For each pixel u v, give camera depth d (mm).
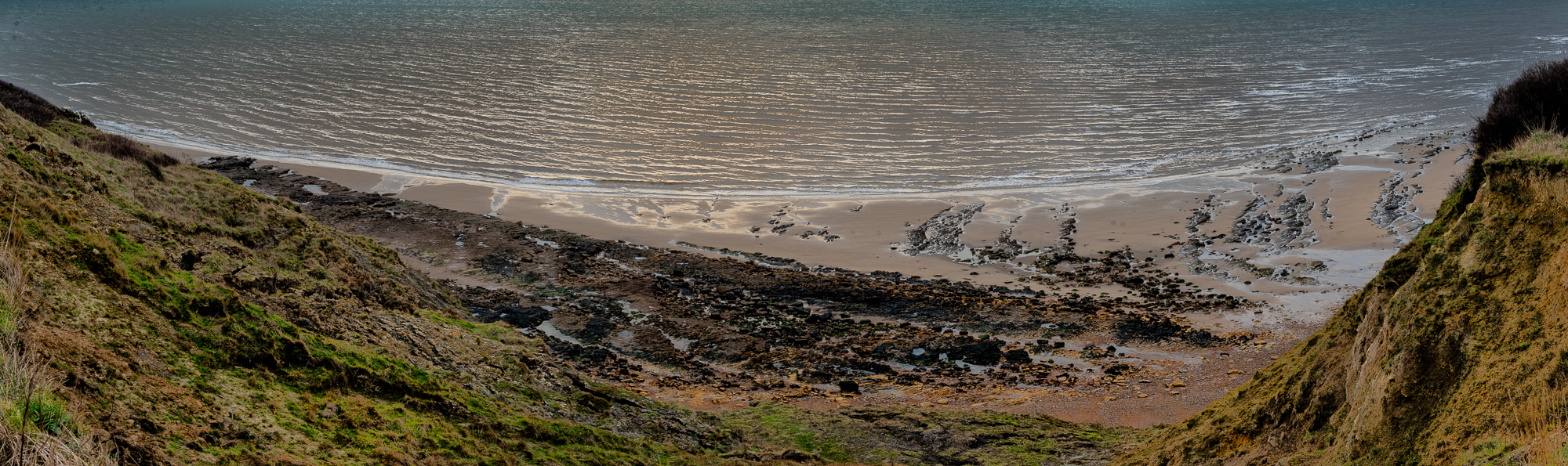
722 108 76875
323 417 9719
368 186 53594
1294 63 98125
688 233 46250
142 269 10719
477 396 13750
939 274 39250
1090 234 45125
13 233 9461
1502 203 9516
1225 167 58625
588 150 64000
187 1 183625
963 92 83188
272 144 65375
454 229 43406
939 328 30844
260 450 8211
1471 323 8641
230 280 15062
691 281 36406
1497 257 8977
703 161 61844
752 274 37500
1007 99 80438
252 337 10562
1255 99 79250
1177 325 30516
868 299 34031
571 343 28250
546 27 134625
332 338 14125
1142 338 29516
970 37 123250
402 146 64625
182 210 19391
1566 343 7363
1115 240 43875
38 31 127875
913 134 68688
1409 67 93750
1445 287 9195
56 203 13148
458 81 87938
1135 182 55844
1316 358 11430
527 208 49906
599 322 30562
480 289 33750
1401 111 73062
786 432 19234
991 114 74625
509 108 76562
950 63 99500
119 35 122438
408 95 81625
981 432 19109
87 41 116375
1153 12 159125
